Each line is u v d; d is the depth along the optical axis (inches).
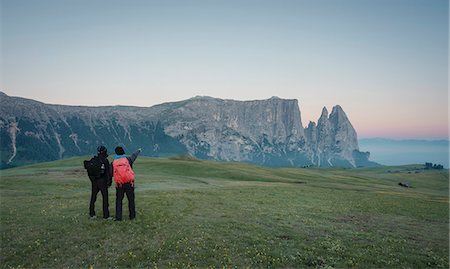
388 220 1039.0
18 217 778.2
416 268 597.3
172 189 1521.9
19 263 525.0
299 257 602.2
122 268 516.7
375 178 6427.2
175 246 617.9
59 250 578.6
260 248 637.9
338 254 633.6
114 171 770.2
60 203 983.0
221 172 3122.5
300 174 4281.5
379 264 599.2
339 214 1080.2
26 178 1795.0
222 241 665.6
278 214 983.6
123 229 703.1
